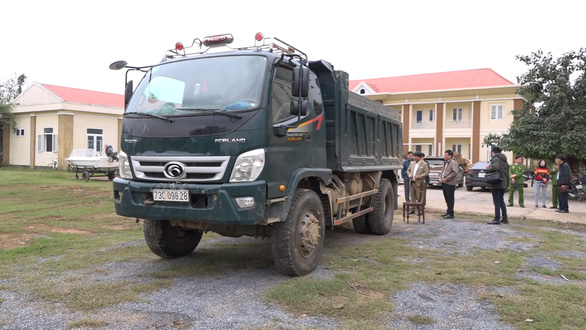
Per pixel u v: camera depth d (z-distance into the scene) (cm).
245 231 564
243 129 483
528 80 1898
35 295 472
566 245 787
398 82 4103
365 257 676
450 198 1132
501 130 3503
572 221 1105
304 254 566
